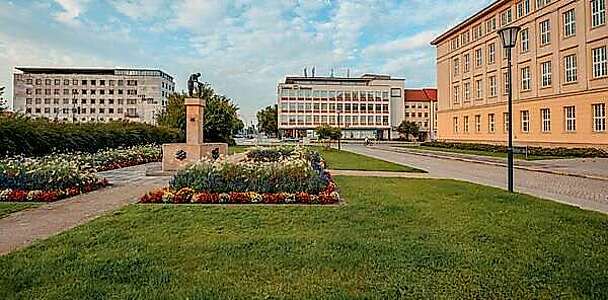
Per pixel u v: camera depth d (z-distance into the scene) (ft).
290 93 365.20
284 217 27.86
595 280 16.57
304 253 19.65
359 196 37.86
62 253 19.51
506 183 55.31
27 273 16.88
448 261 18.69
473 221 27.02
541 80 139.13
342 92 371.35
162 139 123.24
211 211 29.81
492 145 153.99
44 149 70.49
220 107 156.46
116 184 47.73
